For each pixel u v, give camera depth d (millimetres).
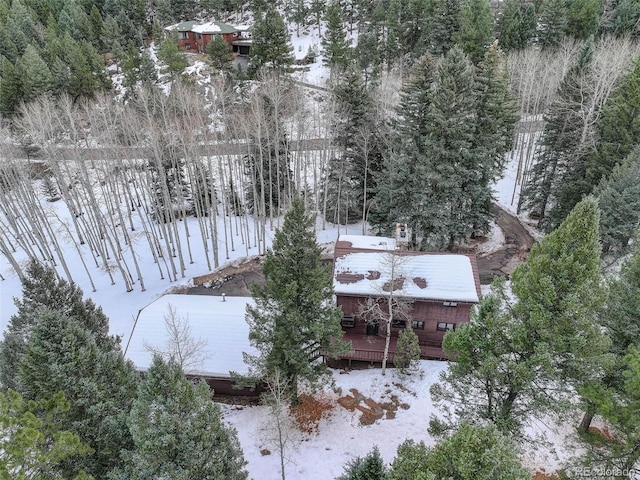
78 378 15266
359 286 26422
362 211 44031
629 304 17094
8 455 10961
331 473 20703
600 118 37688
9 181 39469
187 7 89875
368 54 57500
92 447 15422
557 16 56438
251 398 25375
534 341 15469
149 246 42844
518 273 16625
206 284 36719
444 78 30781
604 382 17016
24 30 69562
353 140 39688
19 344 20125
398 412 23828
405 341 24844
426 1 60594
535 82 50031
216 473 13508
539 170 40312
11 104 49656
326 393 25062
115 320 33375
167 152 42531
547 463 20234
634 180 29516
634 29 58688
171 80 58312
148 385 13164
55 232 44875
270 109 42719
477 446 10148
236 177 49375
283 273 19891
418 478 10523
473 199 36031
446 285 26297
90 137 45594
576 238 14547
